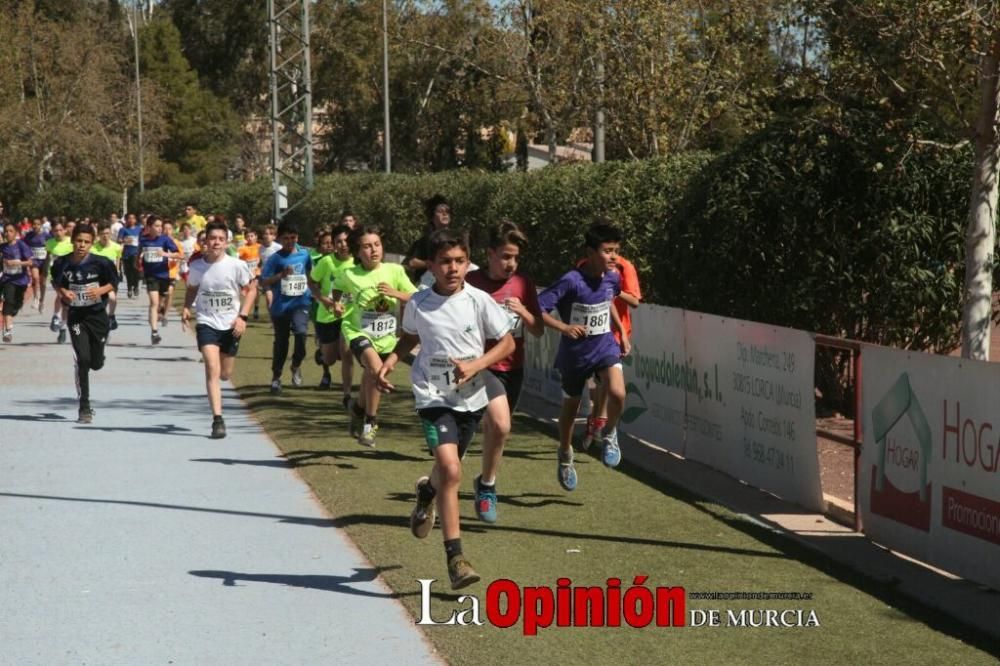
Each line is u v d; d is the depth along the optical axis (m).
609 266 8.86
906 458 7.46
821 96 11.74
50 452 10.70
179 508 8.58
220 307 11.53
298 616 6.21
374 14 62.34
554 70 30.27
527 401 14.30
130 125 68.62
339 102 66.75
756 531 7.96
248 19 74.38
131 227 31.80
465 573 6.21
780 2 12.20
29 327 23.23
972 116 11.27
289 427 11.99
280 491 9.16
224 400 14.11
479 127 55.66
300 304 14.48
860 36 11.00
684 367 10.73
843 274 11.85
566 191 17.75
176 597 6.52
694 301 12.66
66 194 66.94
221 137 76.69
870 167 11.64
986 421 6.68
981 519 6.74
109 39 72.44
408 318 6.72
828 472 10.24
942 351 12.27
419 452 10.75
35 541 7.68
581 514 8.41
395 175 33.94
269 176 55.19
